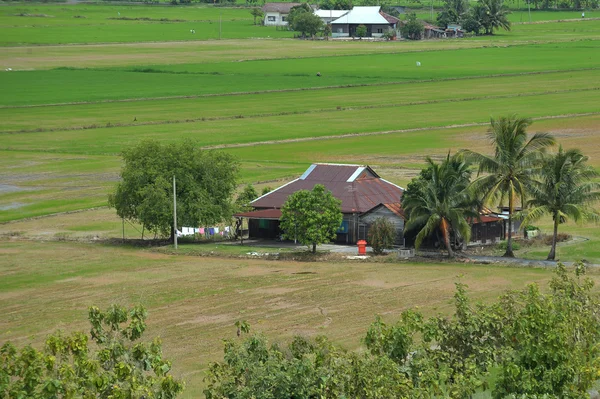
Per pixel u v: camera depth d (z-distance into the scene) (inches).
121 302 3604.8
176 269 4254.4
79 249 4744.1
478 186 4485.7
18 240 4995.1
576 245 4672.7
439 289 3786.9
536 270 4126.5
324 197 4690.0
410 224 4579.2
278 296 3710.6
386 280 3971.5
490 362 2292.1
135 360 2075.5
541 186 4389.8
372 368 2050.9
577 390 2178.9
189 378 2669.8
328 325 3255.4
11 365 1889.8
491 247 4756.4
